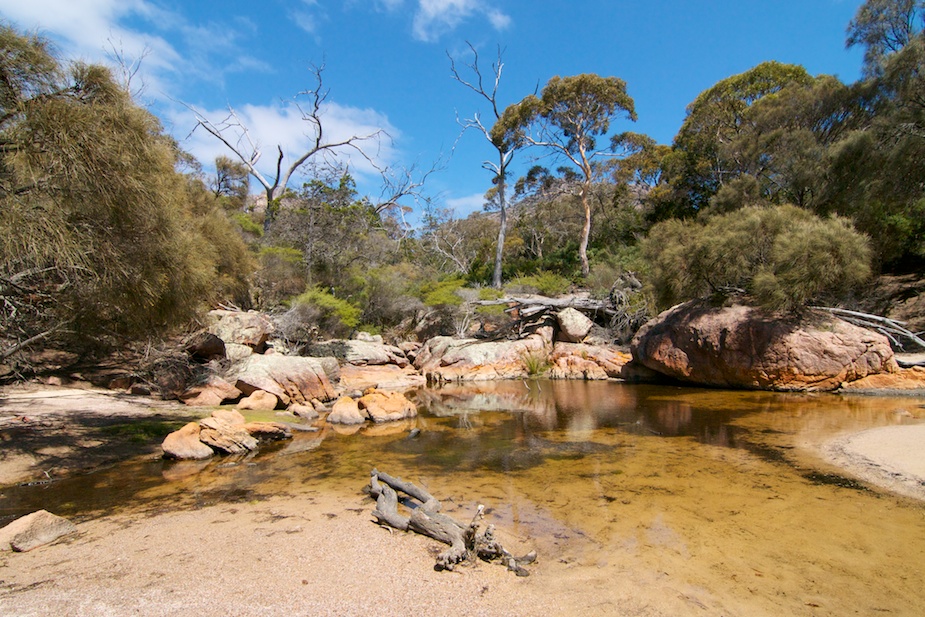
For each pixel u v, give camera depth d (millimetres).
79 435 9539
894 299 18938
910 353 15602
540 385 19047
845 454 7980
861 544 4914
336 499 6664
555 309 24797
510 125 32031
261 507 6352
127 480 7668
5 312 9430
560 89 29953
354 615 3742
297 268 25016
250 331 18188
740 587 4156
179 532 5473
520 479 7406
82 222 7914
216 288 16562
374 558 4762
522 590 4148
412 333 28109
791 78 28094
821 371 13742
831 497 6230
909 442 8234
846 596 3986
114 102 8227
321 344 21531
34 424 9820
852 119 21016
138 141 8391
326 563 4645
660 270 18250
